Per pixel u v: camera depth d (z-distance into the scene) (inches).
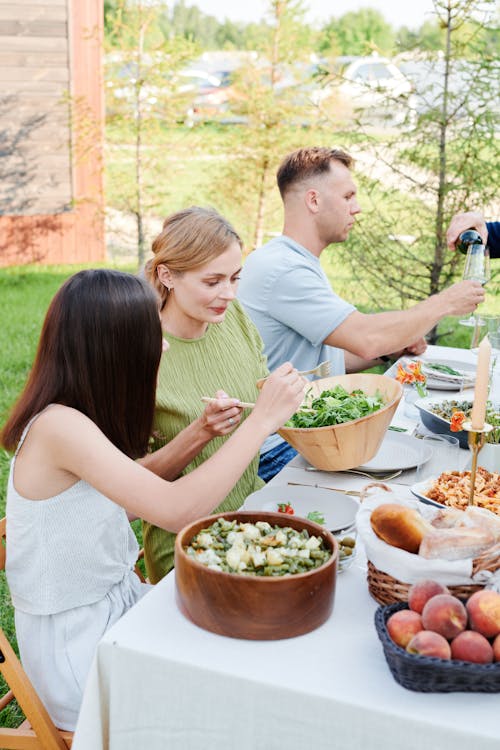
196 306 81.2
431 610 46.5
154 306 63.1
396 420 97.2
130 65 288.0
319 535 57.4
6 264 325.7
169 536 81.3
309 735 48.4
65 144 319.0
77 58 311.9
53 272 322.7
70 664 64.5
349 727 47.2
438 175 200.1
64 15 307.3
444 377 109.1
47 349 62.4
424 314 102.3
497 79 187.0
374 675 49.2
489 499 66.1
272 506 70.4
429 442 86.0
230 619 52.1
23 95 311.7
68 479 62.9
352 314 104.7
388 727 46.3
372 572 56.1
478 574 51.1
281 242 111.3
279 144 279.0
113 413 62.8
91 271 63.1
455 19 193.8
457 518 54.6
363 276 235.9
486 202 198.8
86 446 60.4
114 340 61.2
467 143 200.7
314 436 73.9
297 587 51.6
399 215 214.8
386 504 53.8
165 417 81.8
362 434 74.5
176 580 55.4
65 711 64.3
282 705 48.5
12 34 305.0
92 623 66.1
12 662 62.0
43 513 63.1
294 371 66.7
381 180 219.0
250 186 290.7
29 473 62.6
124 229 360.2
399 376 98.4
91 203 316.8
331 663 50.3
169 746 52.2
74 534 64.1
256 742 49.8
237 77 283.6
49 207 324.5
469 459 84.2
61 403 62.1
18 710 91.7
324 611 53.6
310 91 277.3
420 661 45.6
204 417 72.1
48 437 61.2
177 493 60.8
